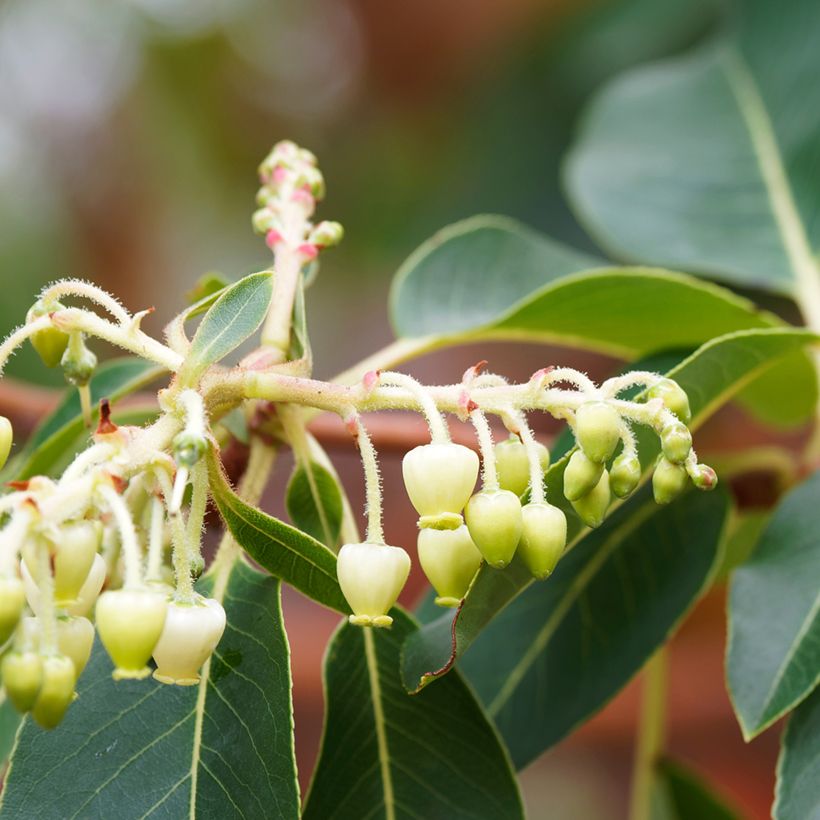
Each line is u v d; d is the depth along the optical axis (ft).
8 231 2.96
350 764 1.35
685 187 1.79
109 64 3.28
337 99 3.24
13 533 1.18
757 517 1.60
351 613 1.28
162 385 1.60
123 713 1.29
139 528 1.31
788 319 2.12
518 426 1.25
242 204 3.30
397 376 1.26
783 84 1.84
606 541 1.47
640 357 1.51
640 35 2.48
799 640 1.37
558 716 1.45
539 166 2.54
